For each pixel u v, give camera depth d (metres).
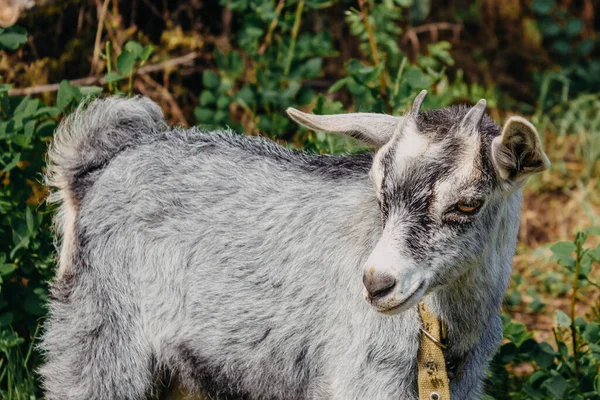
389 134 6.00
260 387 6.57
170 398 6.96
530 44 13.26
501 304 6.45
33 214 7.50
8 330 7.32
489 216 5.64
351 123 6.01
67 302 6.77
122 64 8.12
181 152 6.79
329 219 6.33
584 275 7.38
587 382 7.28
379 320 6.01
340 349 6.17
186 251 6.56
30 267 7.54
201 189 6.63
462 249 5.53
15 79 9.89
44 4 10.11
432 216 5.45
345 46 11.85
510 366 8.27
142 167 6.73
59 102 7.68
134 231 6.63
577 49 13.06
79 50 10.24
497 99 12.37
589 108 12.43
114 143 6.94
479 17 13.22
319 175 6.53
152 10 10.91
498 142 5.37
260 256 6.45
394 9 11.26
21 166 8.41
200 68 10.91
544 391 7.30
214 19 11.20
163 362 6.70
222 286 6.50
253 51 9.94
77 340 6.70
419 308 5.99
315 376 6.32
